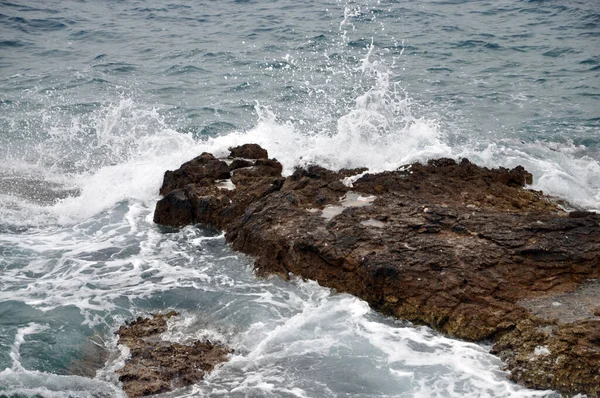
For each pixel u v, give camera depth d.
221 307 9.00
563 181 12.33
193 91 18.48
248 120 16.31
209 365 7.78
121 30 24.72
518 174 12.10
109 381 7.61
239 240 10.45
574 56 20.81
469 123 15.74
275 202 10.70
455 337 8.14
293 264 9.56
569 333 7.52
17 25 24.97
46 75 19.88
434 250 9.02
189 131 15.66
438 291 8.46
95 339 8.47
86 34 24.23
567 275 8.67
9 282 9.78
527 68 19.91
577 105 16.95
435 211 9.98
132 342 8.28
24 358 8.01
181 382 7.51
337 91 18.00
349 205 10.58
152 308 9.10
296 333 8.28
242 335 8.39
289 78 19.19
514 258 8.84
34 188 13.32
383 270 8.71
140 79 19.58
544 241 9.09
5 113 16.91
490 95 17.67
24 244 11.06
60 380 7.59
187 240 10.98
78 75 19.86
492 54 21.25
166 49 22.36
